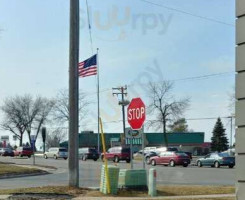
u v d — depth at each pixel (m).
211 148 107.88
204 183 23.03
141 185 16.56
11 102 115.56
